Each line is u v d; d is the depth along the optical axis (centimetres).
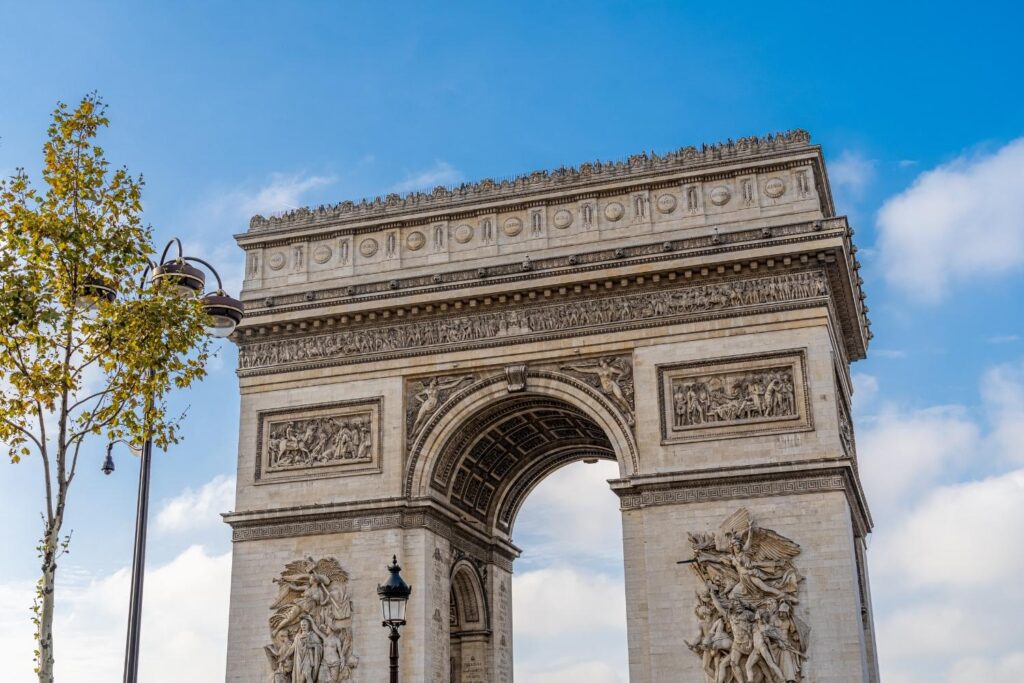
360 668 8962
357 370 9694
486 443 9988
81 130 5888
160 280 5869
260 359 9956
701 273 9056
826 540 8288
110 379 5644
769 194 9206
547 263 9338
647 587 8525
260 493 9619
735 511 8512
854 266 9900
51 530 5234
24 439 5653
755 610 8238
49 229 5625
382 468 9412
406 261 9906
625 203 9531
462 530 10044
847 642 8050
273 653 9106
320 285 10012
